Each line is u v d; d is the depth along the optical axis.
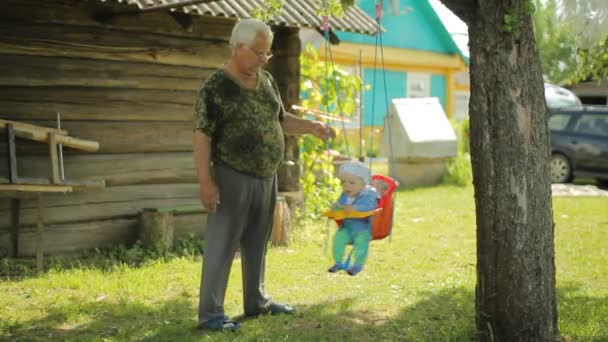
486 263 4.99
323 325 5.75
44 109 8.23
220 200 5.54
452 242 9.82
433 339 5.36
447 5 4.88
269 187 5.76
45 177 8.27
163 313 6.15
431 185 16.98
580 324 5.65
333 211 5.43
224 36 9.65
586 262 8.53
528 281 4.88
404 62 25.42
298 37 10.29
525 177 4.82
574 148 17.62
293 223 10.38
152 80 9.07
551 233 4.95
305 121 6.01
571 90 22.89
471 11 4.84
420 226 11.14
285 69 10.25
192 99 9.45
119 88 8.80
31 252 8.22
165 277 7.52
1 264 7.73
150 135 9.11
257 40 5.38
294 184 10.62
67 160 8.47
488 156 4.86
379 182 5.51
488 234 4.95
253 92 5.53
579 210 13.01
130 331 5.52
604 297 6.75
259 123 5.53
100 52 8.58
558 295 6.78
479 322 5.09
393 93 25.45
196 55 9.41
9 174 7.66
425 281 7.47
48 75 8.23
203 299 5.59
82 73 8.48
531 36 4.80
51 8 8.18
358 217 5.35
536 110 4.82
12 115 8.01
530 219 4.85
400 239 9.97
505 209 4.86
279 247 9.28
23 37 8.02
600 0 5.75
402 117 16.78
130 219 8.99
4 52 7.93
